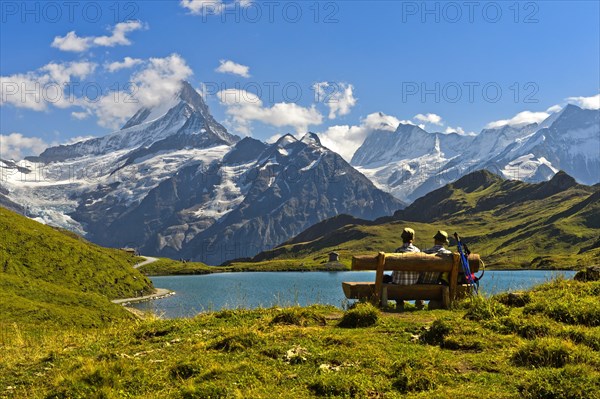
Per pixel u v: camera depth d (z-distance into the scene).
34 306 60.59
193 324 17.06
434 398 9.40
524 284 22.86
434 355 11.59
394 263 16.73
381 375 10.78
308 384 10.48
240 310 18.56
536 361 10.77
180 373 11.90
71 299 77.62
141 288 144.12
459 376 10.45
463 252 17.55
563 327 12.49
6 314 54.94
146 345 15.25
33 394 11.98
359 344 12.78
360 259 16.86
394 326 14.38
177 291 157.50
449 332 13.04
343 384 10.15
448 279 17.33
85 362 13.09
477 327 13.43
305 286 148.75
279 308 18.52
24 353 17.59
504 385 9.90
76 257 135.25
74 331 24.67
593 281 18.16
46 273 119.88
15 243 125.19
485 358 11.38
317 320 15.89
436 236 18.12
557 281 19.27
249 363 11.70
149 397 10.59
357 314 14.91
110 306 80.50
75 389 11.51
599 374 9.58
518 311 15.21
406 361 11.05
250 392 10.10
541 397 9.16
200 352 13.36
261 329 15.03
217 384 10.74
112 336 17.64
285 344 13.17
